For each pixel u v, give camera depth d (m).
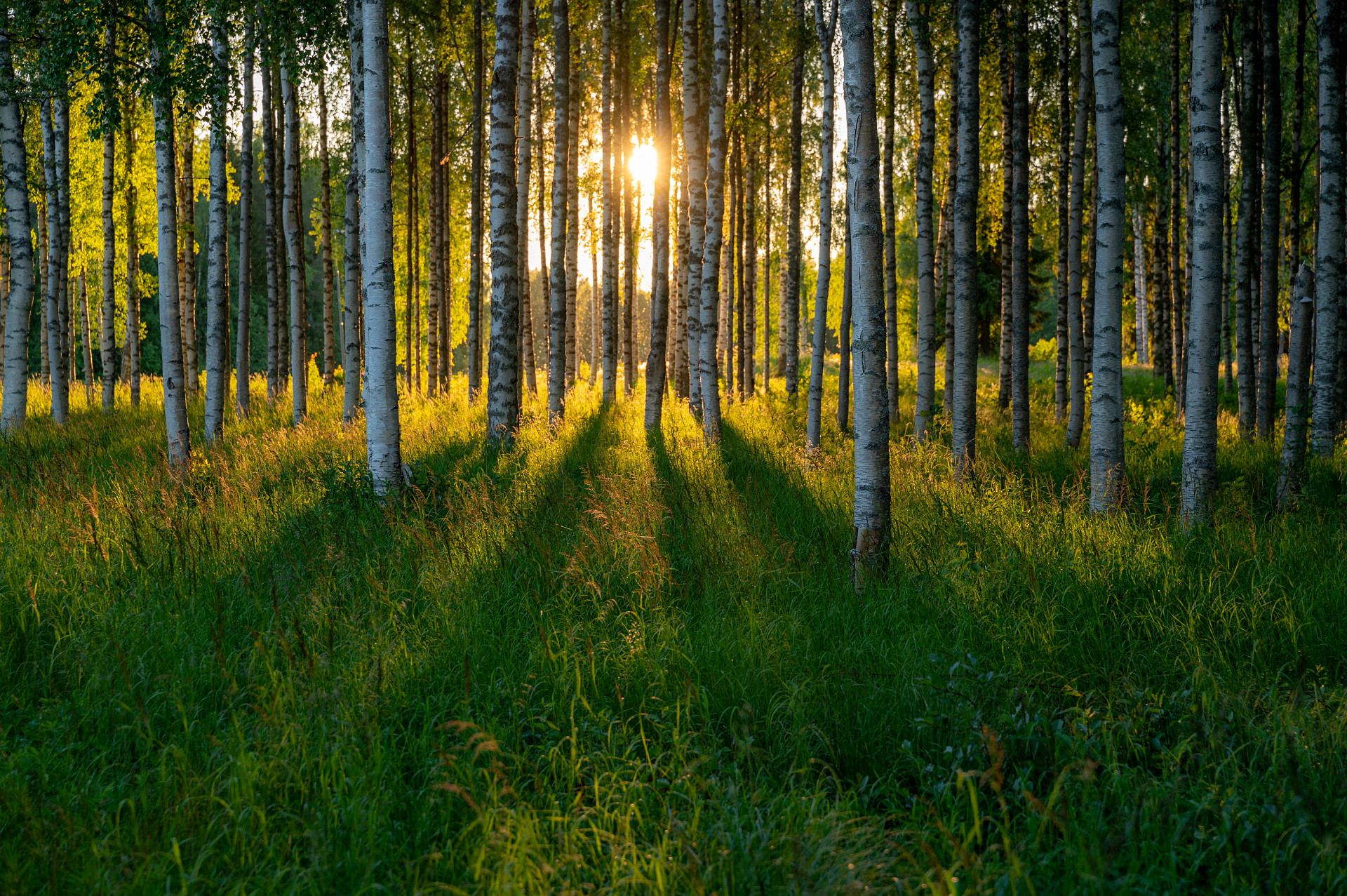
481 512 7.36
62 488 8.36
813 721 4.21
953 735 4.02
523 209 17.06
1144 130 19.64
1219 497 7.59
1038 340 44.91
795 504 8.35
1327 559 5.88
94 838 3.21
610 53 17.72
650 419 13.80
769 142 22.12
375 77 8.91
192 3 10.09
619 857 3.09
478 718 4.20
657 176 14.20
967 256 10.05
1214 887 2.92
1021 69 12.59
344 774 3.59
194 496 8.41
